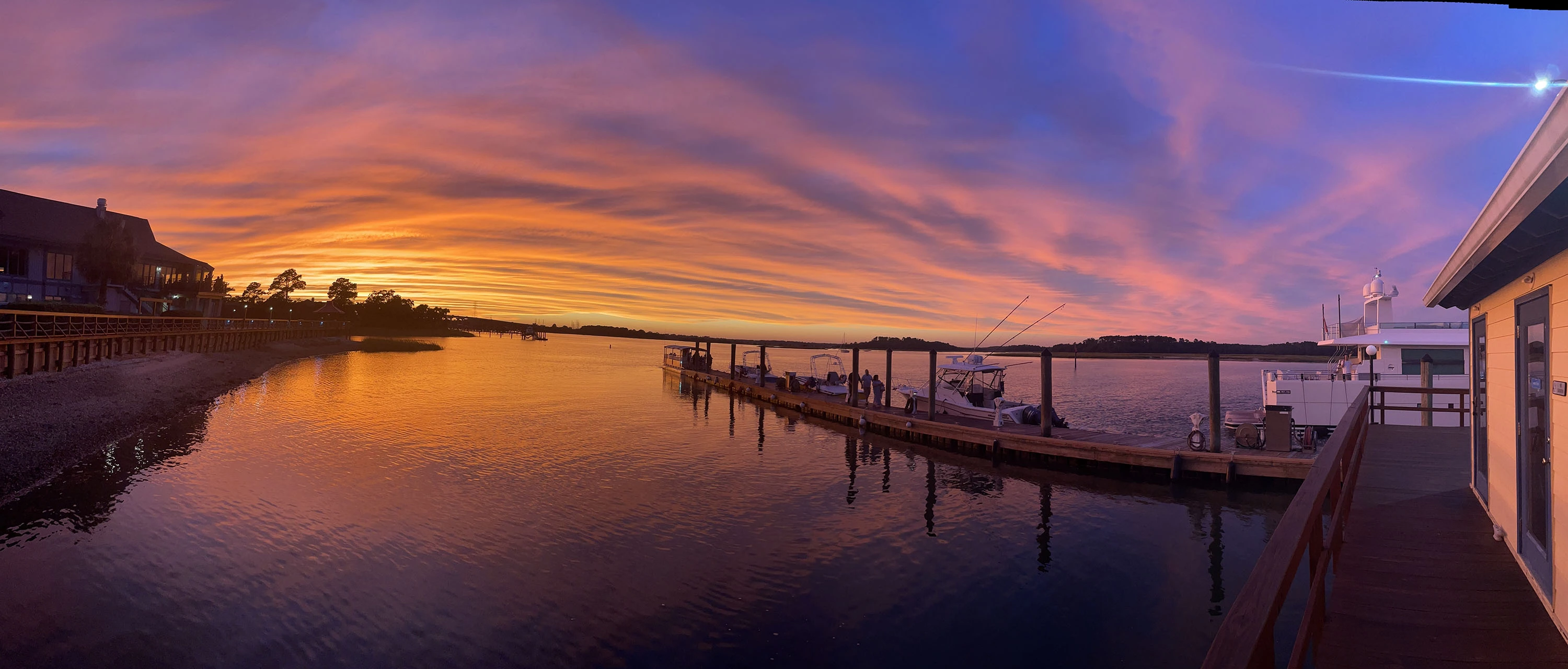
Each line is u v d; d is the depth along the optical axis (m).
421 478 15.47
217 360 43.38
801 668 7.57
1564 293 4.22
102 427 19.42
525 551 10.70
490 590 9.22
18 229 39.59
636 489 15.16
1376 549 6.04
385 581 9.38
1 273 38.06
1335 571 5.52
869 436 24.33
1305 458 15.40
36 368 23.05
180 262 53.94
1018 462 19.12
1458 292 6.82
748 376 44.44
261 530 11.27
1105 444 17.56
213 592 8.88
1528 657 4.08
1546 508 4.63
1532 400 5.08
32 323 26.05
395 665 7.30
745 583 9.80
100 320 32.56
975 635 8.52
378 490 14.25
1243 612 2.06
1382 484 8.44
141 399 24.75
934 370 23.45
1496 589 5.09
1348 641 4.34
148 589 8.91
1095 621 8.94
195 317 47.44
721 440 23.25
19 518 11.52
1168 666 7.88
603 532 11.84
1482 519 6.87
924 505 14.63
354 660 7.38
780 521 13.02
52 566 9.57
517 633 8.08
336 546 10.67
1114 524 13.29
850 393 27.89
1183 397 45.38
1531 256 4.68
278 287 101.19
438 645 7.75
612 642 7.98
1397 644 4.28
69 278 42.09
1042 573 10.53
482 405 31.42
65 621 8.00
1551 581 4.52
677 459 19.25
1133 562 11.12
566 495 14.32
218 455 17.25
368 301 143.00
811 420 28.81
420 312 153.62
